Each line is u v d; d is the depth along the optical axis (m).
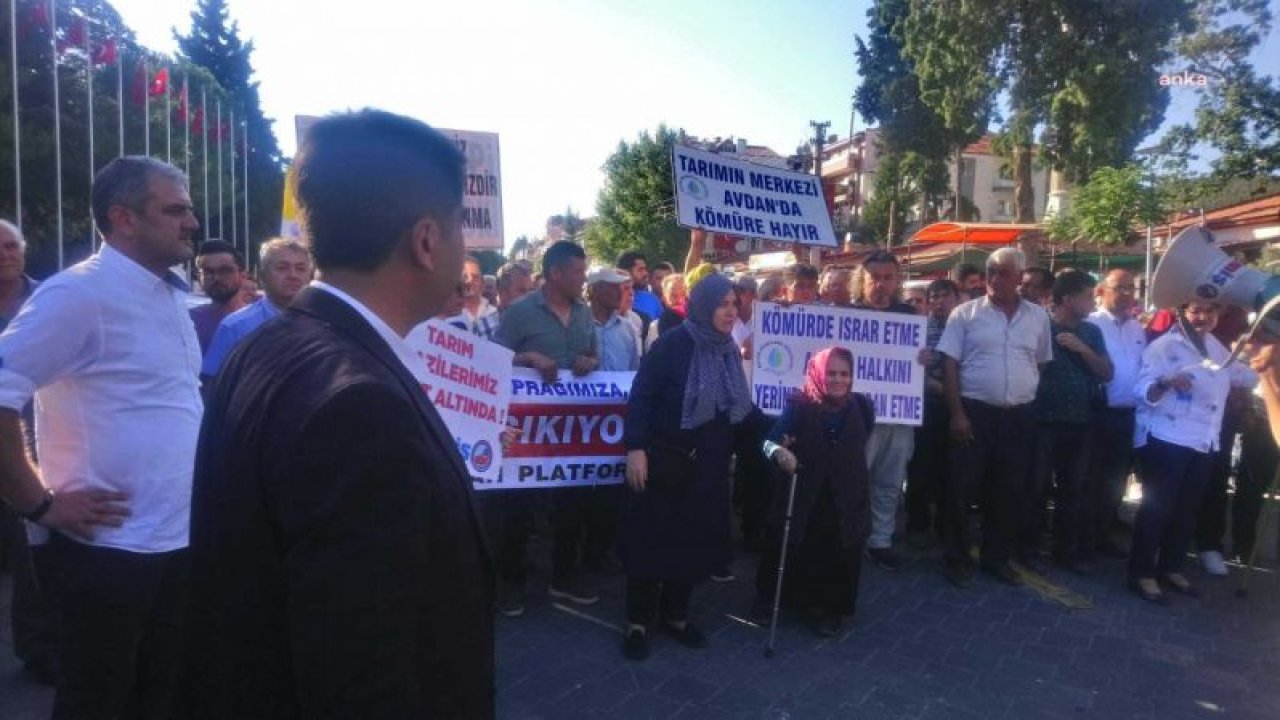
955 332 5.43
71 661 2.59
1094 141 21.92
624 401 4.95
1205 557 5.84
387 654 1.00
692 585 4.42
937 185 33.31
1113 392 5.89
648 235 41.84
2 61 25.11
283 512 1.03
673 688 3.90
